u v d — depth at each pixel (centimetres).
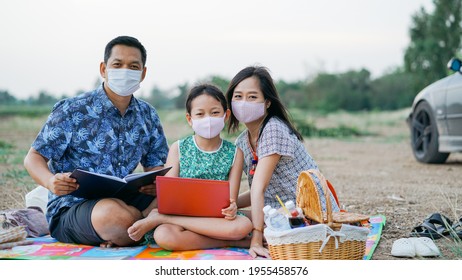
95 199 411
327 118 2530
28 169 406
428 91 902
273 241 363
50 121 414
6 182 748
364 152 1232
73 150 420
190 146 432
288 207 379
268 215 371
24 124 2112
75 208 409
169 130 1884
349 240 359
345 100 3594
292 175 432
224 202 392
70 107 417
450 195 642
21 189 695
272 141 417
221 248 412
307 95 3603
